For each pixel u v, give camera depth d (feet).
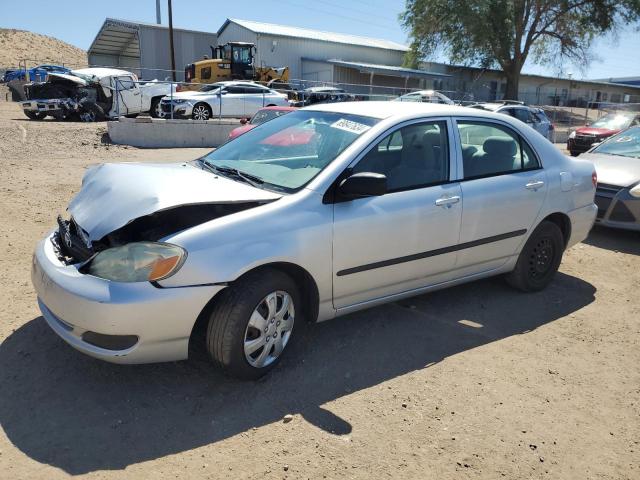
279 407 9.94
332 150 11.94
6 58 222.69
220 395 10.19
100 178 11.95
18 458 8.27
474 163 13.79
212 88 69.05
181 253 9.30
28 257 16.78
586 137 56.65
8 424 9.07
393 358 11.96
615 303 15.88
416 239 12.37
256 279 10.12
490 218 13.83
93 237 9.84
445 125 13.35
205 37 135.85
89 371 10.71
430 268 13.01
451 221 12.95
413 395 10.57
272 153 12.69
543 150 15.53
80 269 9.61
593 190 16.81
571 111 96.94
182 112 62.23
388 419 9.77
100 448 8.63
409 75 130.82
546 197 15.14
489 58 131.95
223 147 14.14
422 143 12.86
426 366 11.71
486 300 15.49
